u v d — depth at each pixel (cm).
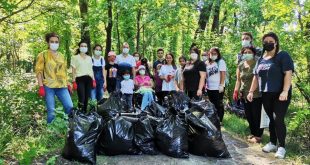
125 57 883
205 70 734
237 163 517
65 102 614
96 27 1888
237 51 1026
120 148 501
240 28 1480
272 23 723
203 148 531
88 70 739
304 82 628
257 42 801
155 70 934
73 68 732
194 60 744
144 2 1752
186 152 519
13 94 688
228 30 1346
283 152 550
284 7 675
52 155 480
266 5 738
